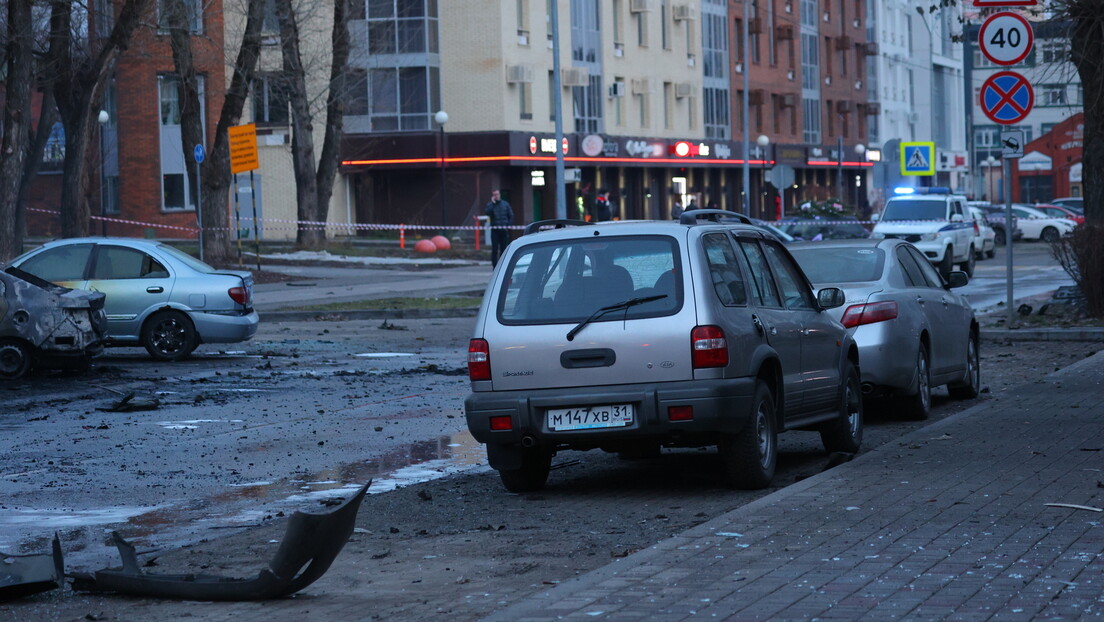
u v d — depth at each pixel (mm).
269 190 68688
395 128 69688
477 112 69688
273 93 57531
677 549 8539
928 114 122562
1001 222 69125
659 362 10859
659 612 7062
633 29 81000
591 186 77125
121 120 66625
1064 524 9016
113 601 8062
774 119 96438
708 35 88562
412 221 70312
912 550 8328
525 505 11133
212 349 25781
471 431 11203
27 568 8109
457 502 11305
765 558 8227
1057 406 15492
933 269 17578
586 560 8891
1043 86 29688
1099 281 26828
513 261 11438
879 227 45500
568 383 11000
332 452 14141
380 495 11633
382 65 69250
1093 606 6957
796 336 12188
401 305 35125
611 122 78938
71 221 41125
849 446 13391
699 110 87375
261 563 9023
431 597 7941
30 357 20859
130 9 40531
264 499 11594
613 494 11547
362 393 19203
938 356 16438
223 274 24219
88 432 15719
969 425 14172
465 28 69562
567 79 73875
